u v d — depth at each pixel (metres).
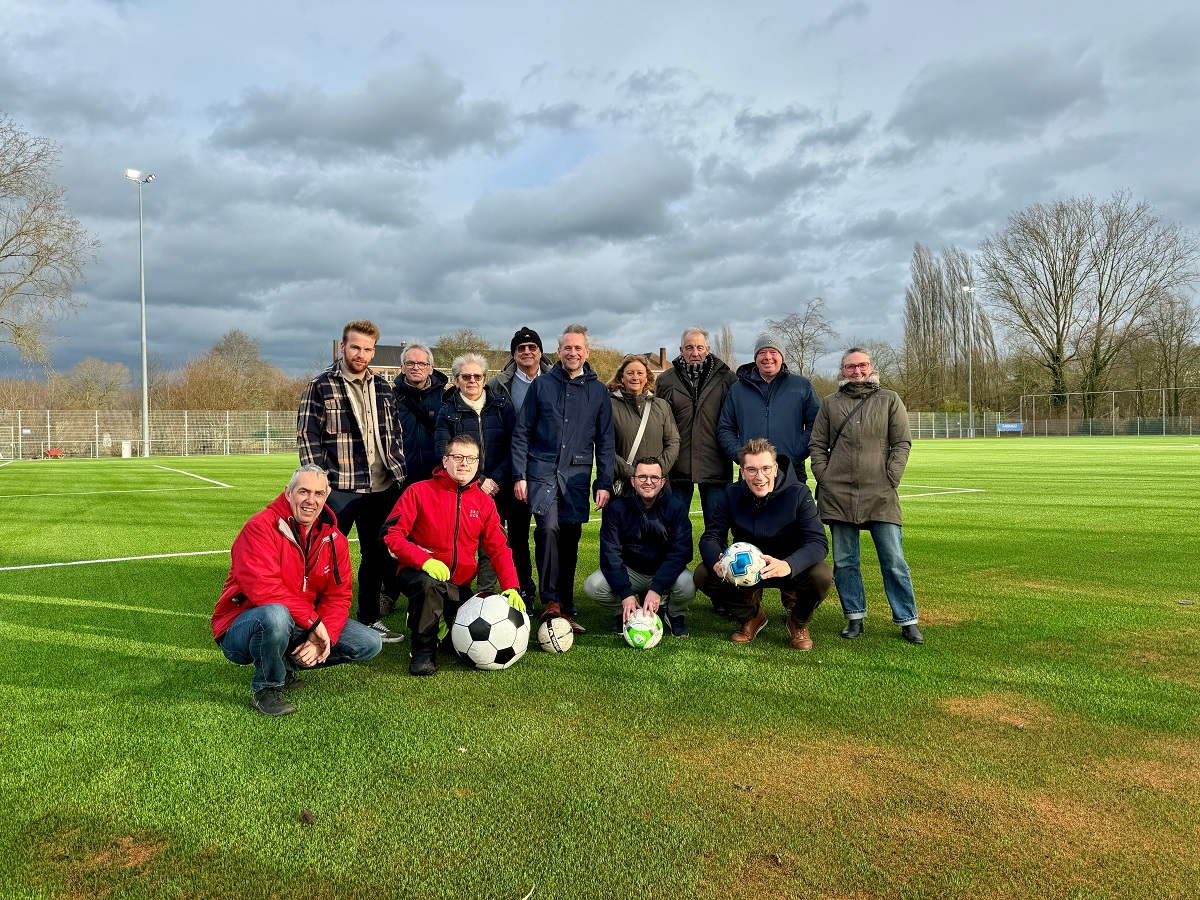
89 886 1.97
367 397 4.52
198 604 5.17
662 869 2.03
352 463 4.45
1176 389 47.28
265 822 2.29
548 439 4.69
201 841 2.19
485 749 2.81
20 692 3.44
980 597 5.27
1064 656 3.92
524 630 3.81
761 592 4.36
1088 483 14.26
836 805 2.38
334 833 2.22
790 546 4.38
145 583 5.88
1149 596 5.25
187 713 3.19
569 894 1.93
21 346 28.47
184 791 2.49
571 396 4.71
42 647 4.14
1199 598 5.18
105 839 2.20
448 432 4.84
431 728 3.02
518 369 5.39
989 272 48.94
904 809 2.35
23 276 28.25
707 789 2.49
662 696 3.38
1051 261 47.38
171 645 4.19
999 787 2.50
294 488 3.28
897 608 4.29
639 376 4.94
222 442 40.09
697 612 5.13
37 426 34.56
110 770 2.64
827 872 2.02
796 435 4.96
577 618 4.93
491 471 5.00
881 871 2.02
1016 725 3.01
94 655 4.00
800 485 4.36
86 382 47.53
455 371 4.95
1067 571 6.14
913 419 51.31
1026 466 19.48
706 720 3.09
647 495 4.35
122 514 10.83
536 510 4.54
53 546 7.81
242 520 10.13
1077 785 2.51
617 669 3.78
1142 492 12.45
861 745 2.83
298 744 2.86
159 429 38.41
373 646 3.69
